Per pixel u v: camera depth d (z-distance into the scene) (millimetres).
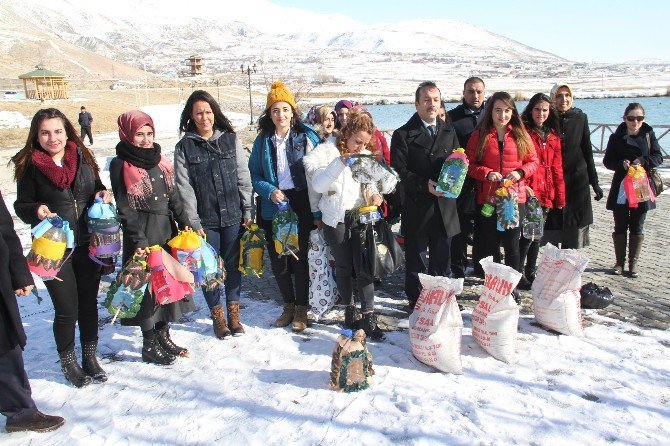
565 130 5082
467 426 3031
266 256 6719
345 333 3504
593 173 5250
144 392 3527
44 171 3352
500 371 3648
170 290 3578
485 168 4574
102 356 4109
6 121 27766
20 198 3404
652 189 5422
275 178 4359
